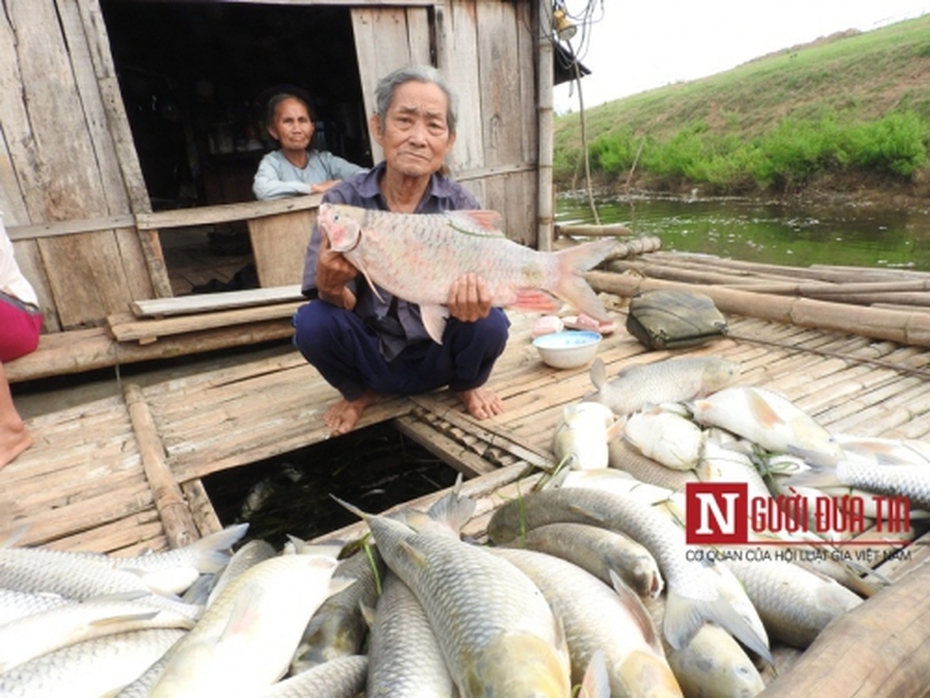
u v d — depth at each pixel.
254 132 8.12
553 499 2.19
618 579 1.71
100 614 1.73
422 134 2.88
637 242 7.35
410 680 1.46
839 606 1.75
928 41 23.25
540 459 2.97
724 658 1.55
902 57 23.23
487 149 6.24
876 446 2.50
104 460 3.28
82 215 4.70
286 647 1.61
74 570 2.06
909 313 4.11
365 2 5.30
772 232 14.54
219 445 3.38
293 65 8.66
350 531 2.48
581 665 1.55
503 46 6.09
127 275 4.93
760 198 20.45
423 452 3.95
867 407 3.29
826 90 24.69
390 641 1.59
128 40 7.91
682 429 2.55
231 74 8.58
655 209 20.00
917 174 16.80
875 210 16.70
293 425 3.59
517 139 6.43
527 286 2.77
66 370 4.33
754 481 2.45
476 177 6.22
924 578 1.73
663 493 2.30
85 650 1.63
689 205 20.72
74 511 2.81
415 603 1.73
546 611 1.55
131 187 4.76
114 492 2.96
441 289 2.74
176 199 9.26
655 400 3.33
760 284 5.72
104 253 4.82
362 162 8.41
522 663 1.32
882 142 17.56
